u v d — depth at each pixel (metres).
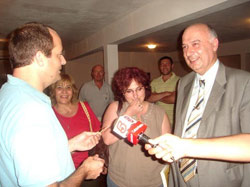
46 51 0.94
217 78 1.31
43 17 3.86
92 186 2.00
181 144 0.81
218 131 1.22
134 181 1.51
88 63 8.53
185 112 1.51
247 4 3.31
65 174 0.97
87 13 3.64
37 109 0.83
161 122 1.60
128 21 3.70
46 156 0.78
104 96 4.04
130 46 7.85
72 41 6.50
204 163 1.25
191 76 1.63
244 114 1.15
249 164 1.18
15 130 0.77
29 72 0.94
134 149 1.50
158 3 2.92
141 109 1.49
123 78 1.55
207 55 1.35
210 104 1.28
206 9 2.25
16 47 0.91
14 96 0.86
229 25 4.89
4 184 0.90
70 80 2.06
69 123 1.97
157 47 8.30
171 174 1.36
